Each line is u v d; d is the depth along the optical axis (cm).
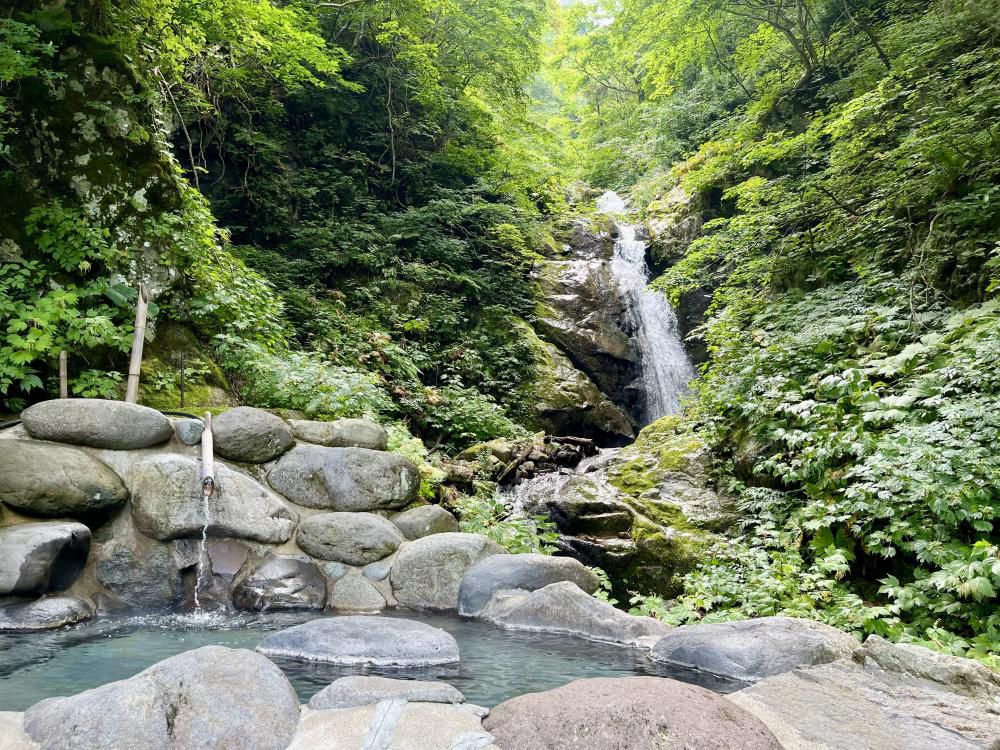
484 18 1464
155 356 588
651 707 184
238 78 1030
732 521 596
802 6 1301
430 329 1098
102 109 595
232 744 178
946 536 396
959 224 664
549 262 1373
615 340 1261
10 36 511
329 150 1218
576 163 1908
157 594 371
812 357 644
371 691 206
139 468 386
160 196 630
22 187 552
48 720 178
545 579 389
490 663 283
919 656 248
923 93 834
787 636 277
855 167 874
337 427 486
